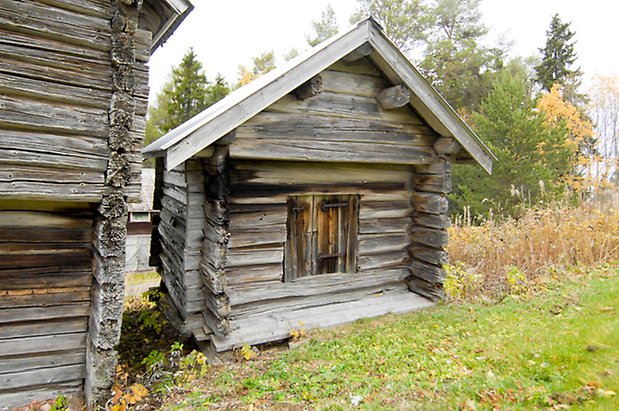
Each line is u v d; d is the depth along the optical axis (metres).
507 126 15.05
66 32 3.09
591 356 3.34
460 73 21.58
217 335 4.45
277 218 5.03
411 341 4.47
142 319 6.19
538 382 3.09
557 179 16.38
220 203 4.36
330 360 4.14
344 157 5.00
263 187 4.92
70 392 3.64
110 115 3.28
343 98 4.98
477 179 15.80
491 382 3.14
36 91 3.01
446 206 5.67
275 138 4.54
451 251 8.25
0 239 3.34
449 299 5.97
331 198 5.57
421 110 5.34
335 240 5.64
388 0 22.02
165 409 3.39
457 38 22.62
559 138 16.19
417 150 5.57
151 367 4.32
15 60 2.94
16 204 3.36
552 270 6.97
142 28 3.88
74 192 3.18
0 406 3.39
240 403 3.37
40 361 3.54
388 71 4.99
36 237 3.47
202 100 22.94
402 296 5.97
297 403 3.29
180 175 5.30
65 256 3.58
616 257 7.76
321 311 5.31
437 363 3.77
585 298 5.35
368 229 5.79
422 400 3.04
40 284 3.50
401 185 6.04
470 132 5.45
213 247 4.45
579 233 7.82
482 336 4.39
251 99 4.07
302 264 5.39
